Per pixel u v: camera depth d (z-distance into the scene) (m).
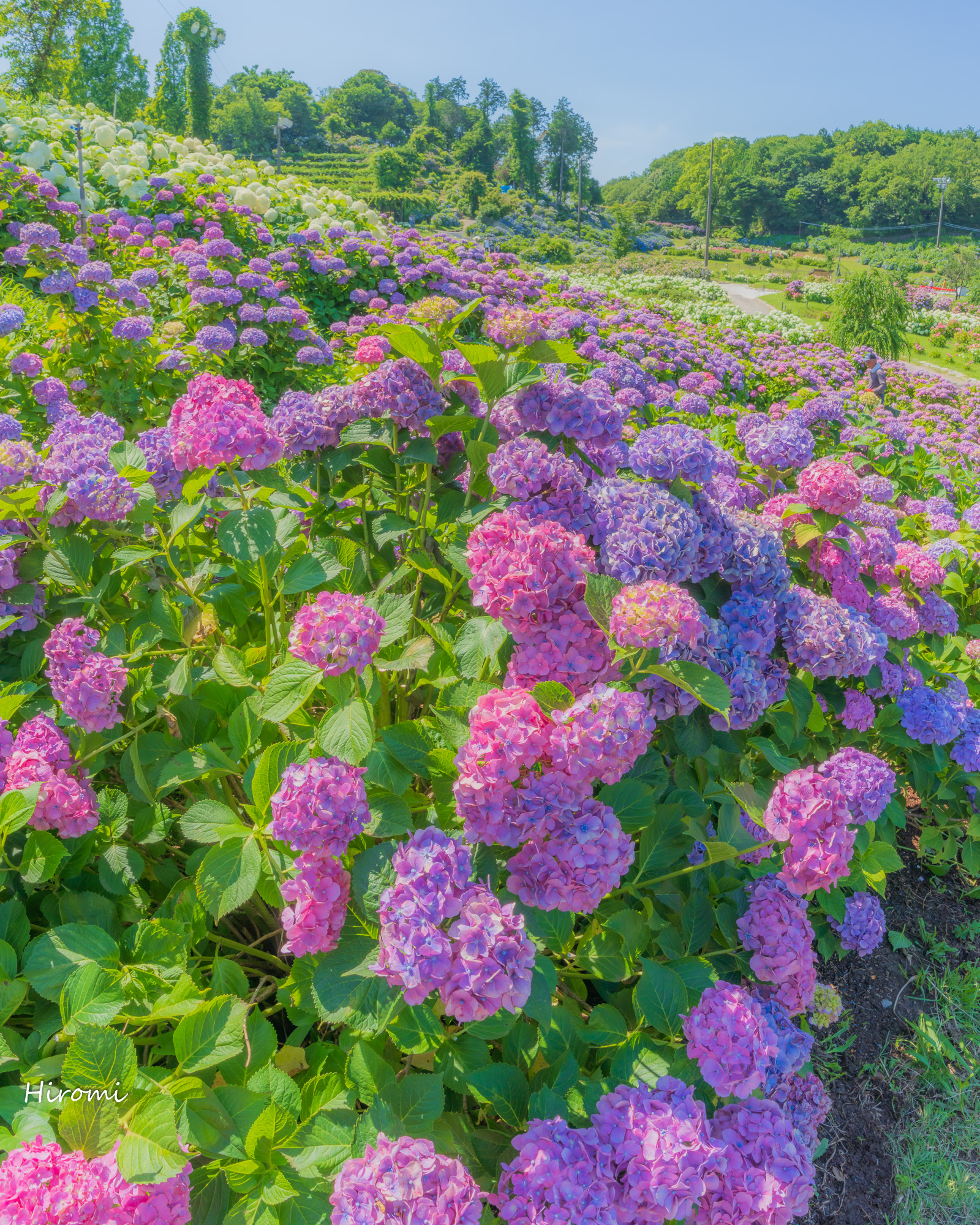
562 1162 1.40
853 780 2.27
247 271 9.20
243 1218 1.31
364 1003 1.44
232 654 1.95
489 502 2.33
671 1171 1.39
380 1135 1.26
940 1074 2.65
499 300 12.82
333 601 1.64
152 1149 1.18
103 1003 1.40
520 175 109.50
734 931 2.11
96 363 5.66
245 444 1.97
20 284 7.46
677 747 2.21
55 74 30.84
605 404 2.33
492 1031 1.49
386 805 1.64
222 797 2.12
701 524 2.21
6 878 1.71
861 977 2.91
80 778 1.86
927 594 3.56
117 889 1.78
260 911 2.03
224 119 98.44
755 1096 1.78
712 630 2.12
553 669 1.76
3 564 2.10
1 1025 1.50
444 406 2.40
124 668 1.95
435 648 2.03
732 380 12.35
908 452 6.36
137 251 10.12
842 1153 2.39
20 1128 1.29
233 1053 1.38
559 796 1.54
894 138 128.62
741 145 131.50
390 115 127.88
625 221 72.94
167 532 2.38
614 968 1.78
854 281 22.20
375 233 13.83
